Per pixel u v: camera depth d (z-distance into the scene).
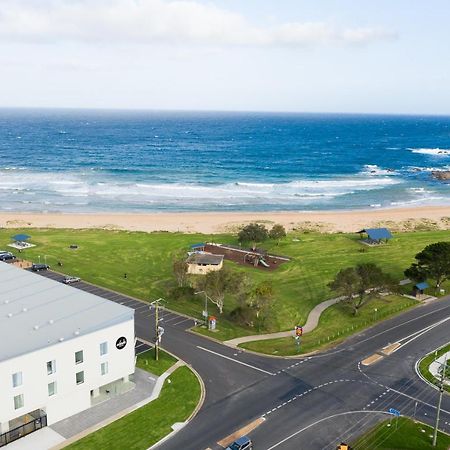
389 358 63.62
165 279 92.38
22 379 46.09
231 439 46.56
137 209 160.88
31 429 47.16
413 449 45.84
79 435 46.81
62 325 52.12
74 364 49.94
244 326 72.94
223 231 132.38
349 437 47.50
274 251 111.19
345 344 67.44
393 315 77.56
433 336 70.38
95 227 134.88
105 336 52.50
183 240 118.94
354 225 142.50
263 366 60.97
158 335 61.41
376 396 54.78
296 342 67.56
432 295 86.31
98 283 89.44
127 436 46.72
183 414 50.38
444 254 85.38
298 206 170.00
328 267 100.75
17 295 59.75
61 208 160.25
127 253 108.44
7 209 157.25
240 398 53.59
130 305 79.56
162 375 58.03
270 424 49.16
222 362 61.69
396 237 124.69
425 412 52.06
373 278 76.81
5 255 99.88
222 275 76.69
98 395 53.56
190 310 78.19
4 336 49.25
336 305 81.31
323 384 57.06
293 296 85.56
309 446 46.06
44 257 103.81
